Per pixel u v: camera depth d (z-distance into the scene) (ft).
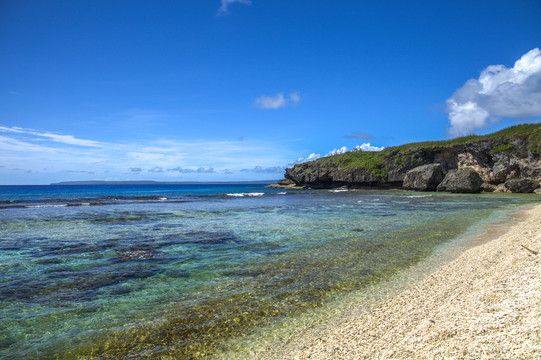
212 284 28.91
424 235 50.67
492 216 72.18
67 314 22.58
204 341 18.75
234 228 60.54
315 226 62.28
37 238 50.49
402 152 221.66
